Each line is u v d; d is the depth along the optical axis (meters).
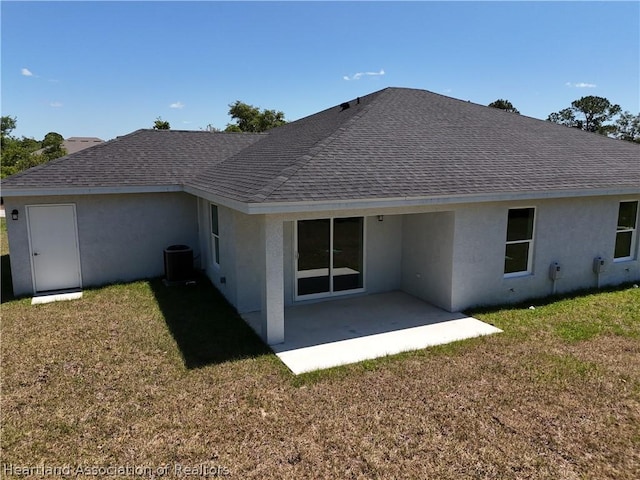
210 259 12.79
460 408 5.81
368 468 4.63
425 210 9.32
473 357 7.52
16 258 11.49
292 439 5.14
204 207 12.85
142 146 15.11
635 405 5.90
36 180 11.51
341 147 9.92
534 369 7.00
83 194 11.81
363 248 11.39
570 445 5.01
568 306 10.43
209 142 16.64
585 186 10.54
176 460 4.78
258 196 7.36
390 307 10.48
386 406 5.88
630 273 12.77
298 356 7.61
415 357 7.54
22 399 6.06
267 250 7.93
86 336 8.46
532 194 9.79
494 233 10.27
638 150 14.92
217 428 5.38
